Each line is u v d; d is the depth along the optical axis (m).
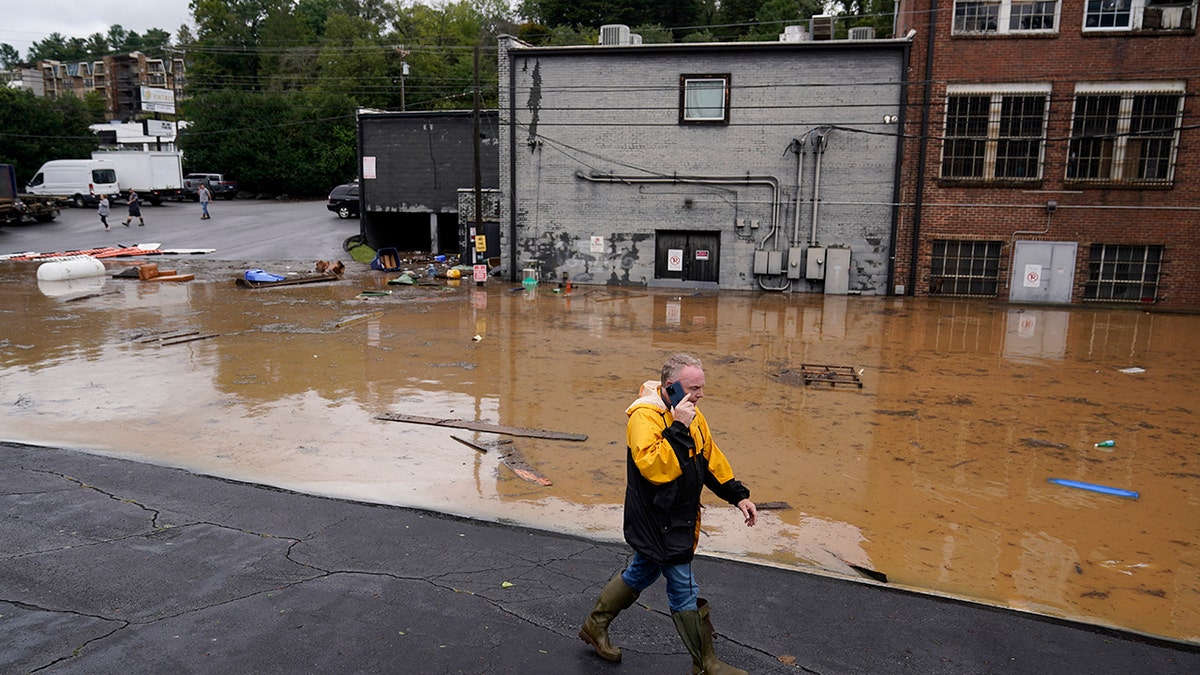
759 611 5.08
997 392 12.12
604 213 25.53
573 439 9.35
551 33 62.91
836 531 6.87
